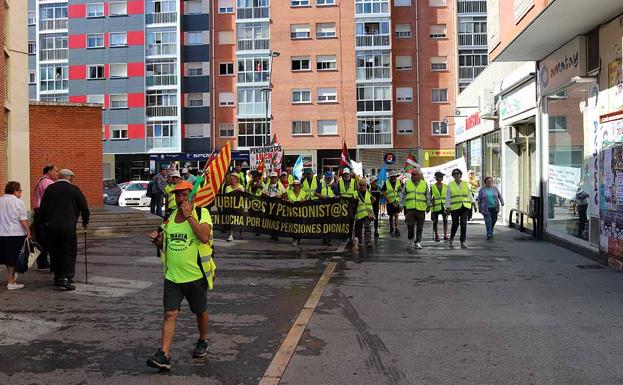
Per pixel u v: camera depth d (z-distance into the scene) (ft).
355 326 23.13
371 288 30.83
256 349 20.27
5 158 50.42
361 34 163.53
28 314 25.22
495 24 51.93
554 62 48.60
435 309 25.90
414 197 47.50
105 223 59.57
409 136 166.40
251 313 25.53
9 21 52.08
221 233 59.52
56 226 29.94
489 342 20.76
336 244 50.88
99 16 173.06
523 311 25.38
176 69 169.48
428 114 166.50
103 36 172.86
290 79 165.58
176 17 169.37
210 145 169.58
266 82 166.20
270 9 166.09
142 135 170.40
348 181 51.67
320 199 50.26
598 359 18.72
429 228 65.16
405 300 27.84
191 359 19.13
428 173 74.49
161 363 17.74
